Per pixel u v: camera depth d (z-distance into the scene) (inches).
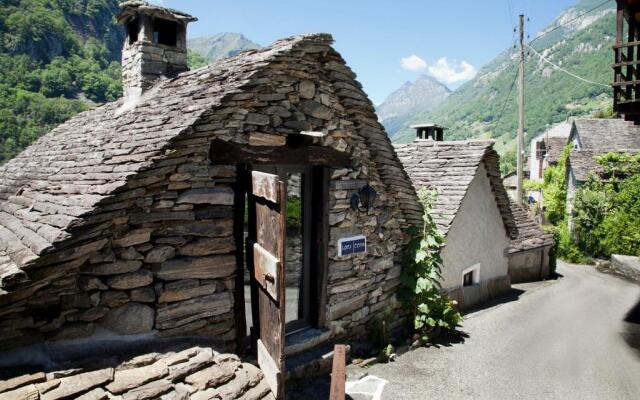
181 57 316.2
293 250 378.0
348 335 249.0
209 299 178.7
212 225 180.1
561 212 973.2
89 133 278.2
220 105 179.6
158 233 166.2
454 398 218.2
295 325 232.2
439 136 605.9
